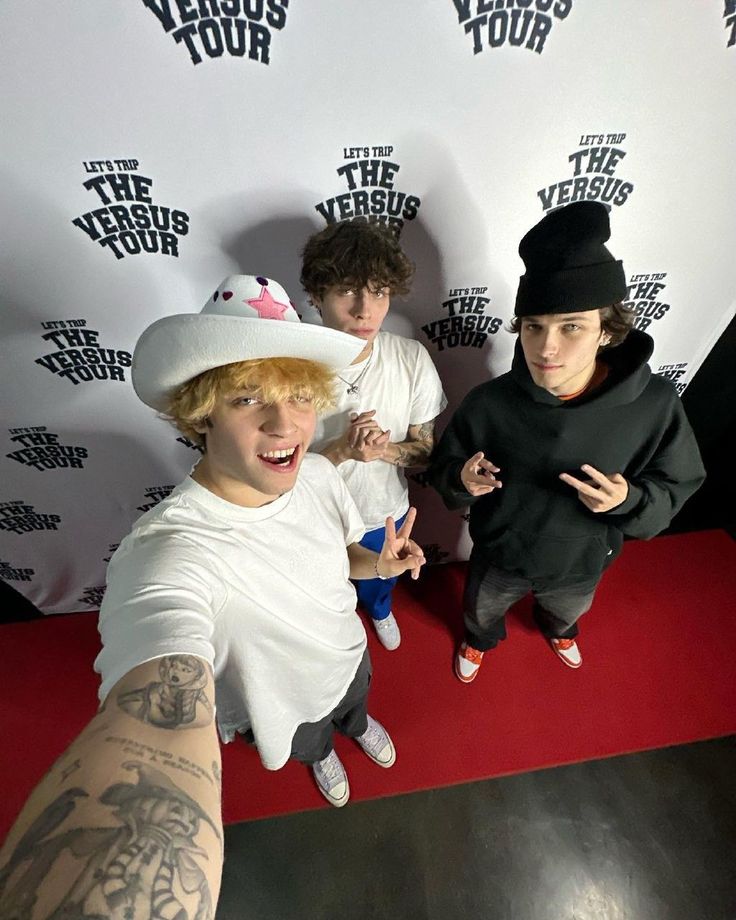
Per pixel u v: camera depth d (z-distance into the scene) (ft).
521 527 4.00
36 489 5.01
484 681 5.55
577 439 3.44
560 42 2.85
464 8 2.66
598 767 4.92
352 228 3.15
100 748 1.44
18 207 3.16
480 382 4.79
